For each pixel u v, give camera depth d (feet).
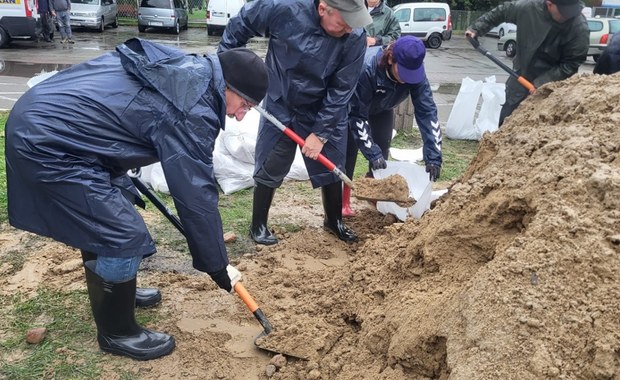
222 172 17.54
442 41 86.99
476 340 6.81
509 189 8.64
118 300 8.84
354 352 8.77
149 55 7.89
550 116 10.42
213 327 10.25
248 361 9.26
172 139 7.77
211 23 79.30
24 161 7.58
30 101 7.69
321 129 12.44
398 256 9.98
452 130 26.00
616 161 7.98
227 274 8.98
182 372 9.01
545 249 7.10
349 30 11.26
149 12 77.15
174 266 12.64
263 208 13.97
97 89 7.75
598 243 6.80
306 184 18.94
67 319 10.25
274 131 13.17
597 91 9.96
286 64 12.12
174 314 10.64
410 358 7.80
